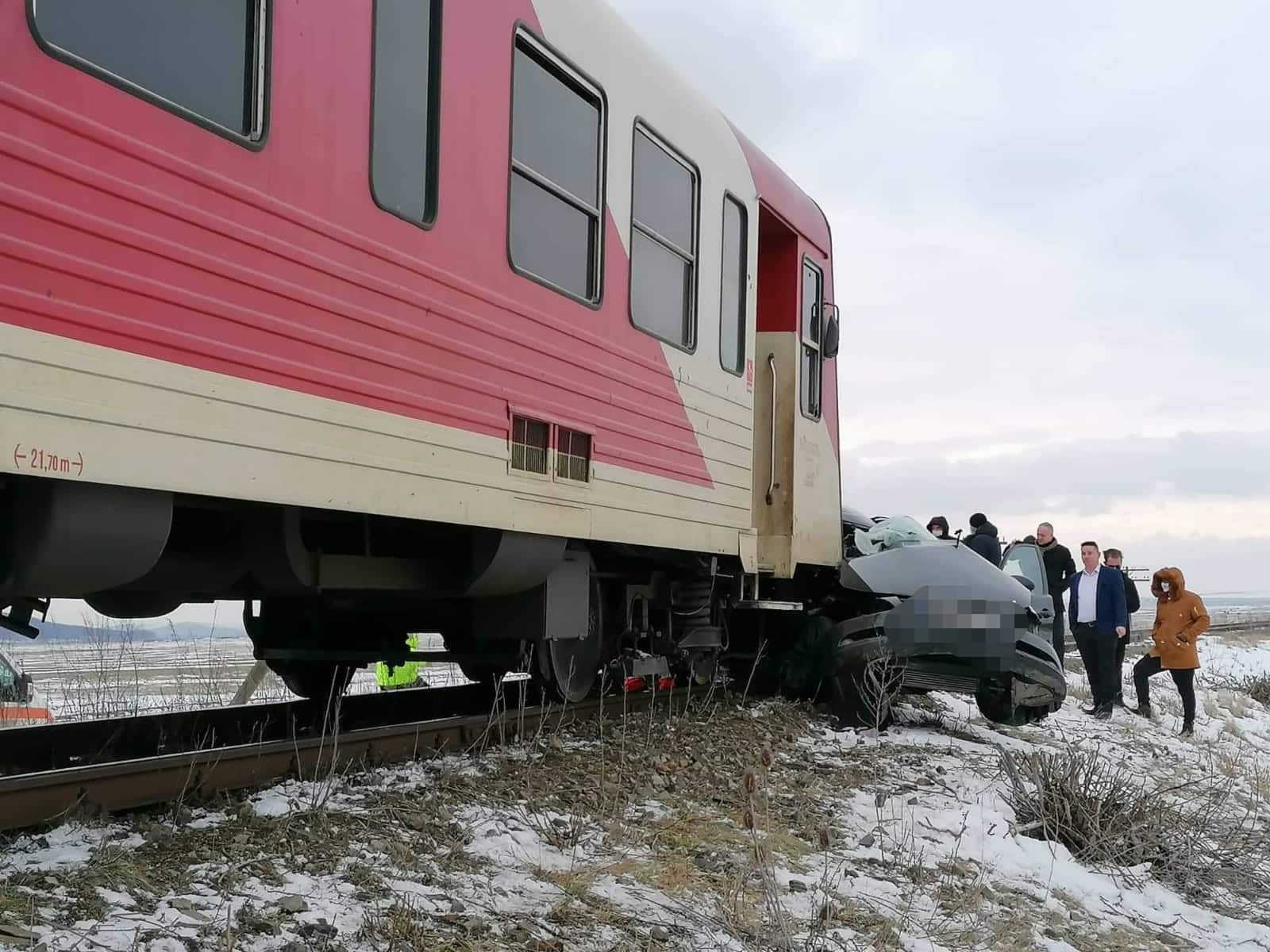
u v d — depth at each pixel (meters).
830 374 10.52
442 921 3.74
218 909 3.52
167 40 3.99
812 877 4.94
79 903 3.42
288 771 5.16
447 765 5.72
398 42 5.07
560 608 6.91
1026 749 8.86
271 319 4.36
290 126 4.47
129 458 3.78
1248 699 17.52
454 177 5.42
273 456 4.34
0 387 3.39
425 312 5.20
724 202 8.45
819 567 10.36
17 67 3.46
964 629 8.56
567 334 6.34
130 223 3.80
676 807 5.64
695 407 7.88
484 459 5.59
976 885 5.11
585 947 3.77
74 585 3.96
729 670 10.48
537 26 6.12
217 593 6.11
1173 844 6.48
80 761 5.50
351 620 7.57
